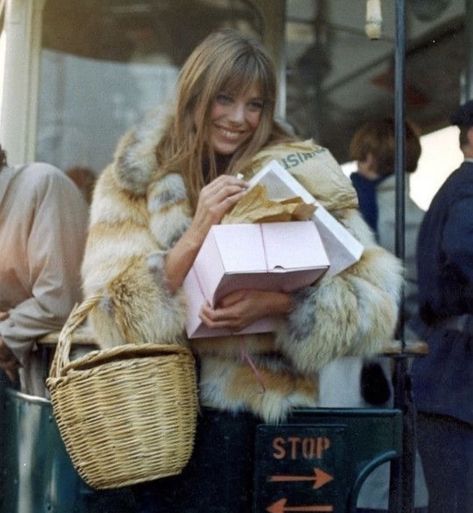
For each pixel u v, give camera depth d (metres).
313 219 3.09
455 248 3.85
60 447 3.33
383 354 3.32
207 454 3.26
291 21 5.21
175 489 3.26
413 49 4.94
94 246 3.26
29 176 3.86
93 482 3.04
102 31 5.14
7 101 5.05
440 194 3.98
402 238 3.44
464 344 3.85
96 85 5.14
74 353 3.58
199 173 3.26
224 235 2.98
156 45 5.18
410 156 4.60
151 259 3.17
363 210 4.51
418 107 4.90
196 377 3.20
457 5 4.85
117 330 3.15
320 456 3.24
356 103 5.11
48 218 3.79
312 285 3.10
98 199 3.32
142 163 3.27
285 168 3.23
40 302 3.73
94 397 3.01
